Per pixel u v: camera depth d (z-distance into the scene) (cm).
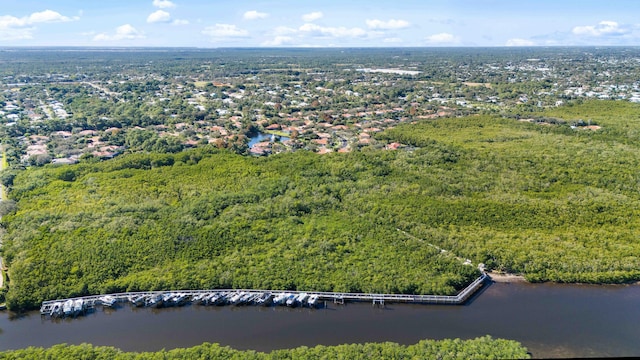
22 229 11719
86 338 8706
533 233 11706
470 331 8706
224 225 11938
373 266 10338
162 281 9894
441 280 9825
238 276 10069
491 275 10450
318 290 9744
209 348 7950
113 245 10975
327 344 8431
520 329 8725
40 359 7638
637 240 11288
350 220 12444
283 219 12506
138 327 8988
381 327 8869
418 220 12344
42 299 9506
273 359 7650
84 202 13450
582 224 12094
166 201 13688
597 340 8419
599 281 10075
